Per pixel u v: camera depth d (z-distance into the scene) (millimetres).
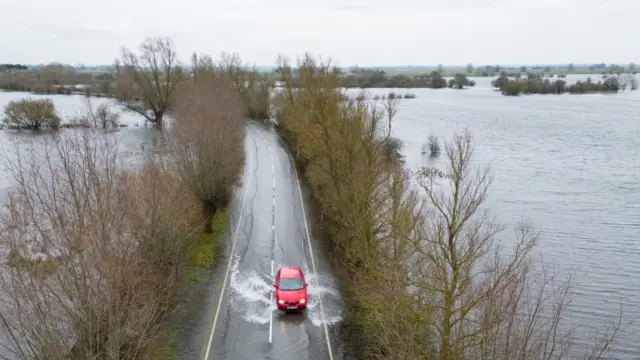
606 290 32469
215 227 38062
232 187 42281
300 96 46875
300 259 32969
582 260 36812
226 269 30922
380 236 30469
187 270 30328
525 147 78688
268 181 52562
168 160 35625
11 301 16422
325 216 40594
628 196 52219
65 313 15148
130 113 111875
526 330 14695
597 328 27078
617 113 125375
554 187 55312
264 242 35719
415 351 17141
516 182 57188
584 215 46188
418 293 18344
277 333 23797
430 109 138250
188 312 25375
